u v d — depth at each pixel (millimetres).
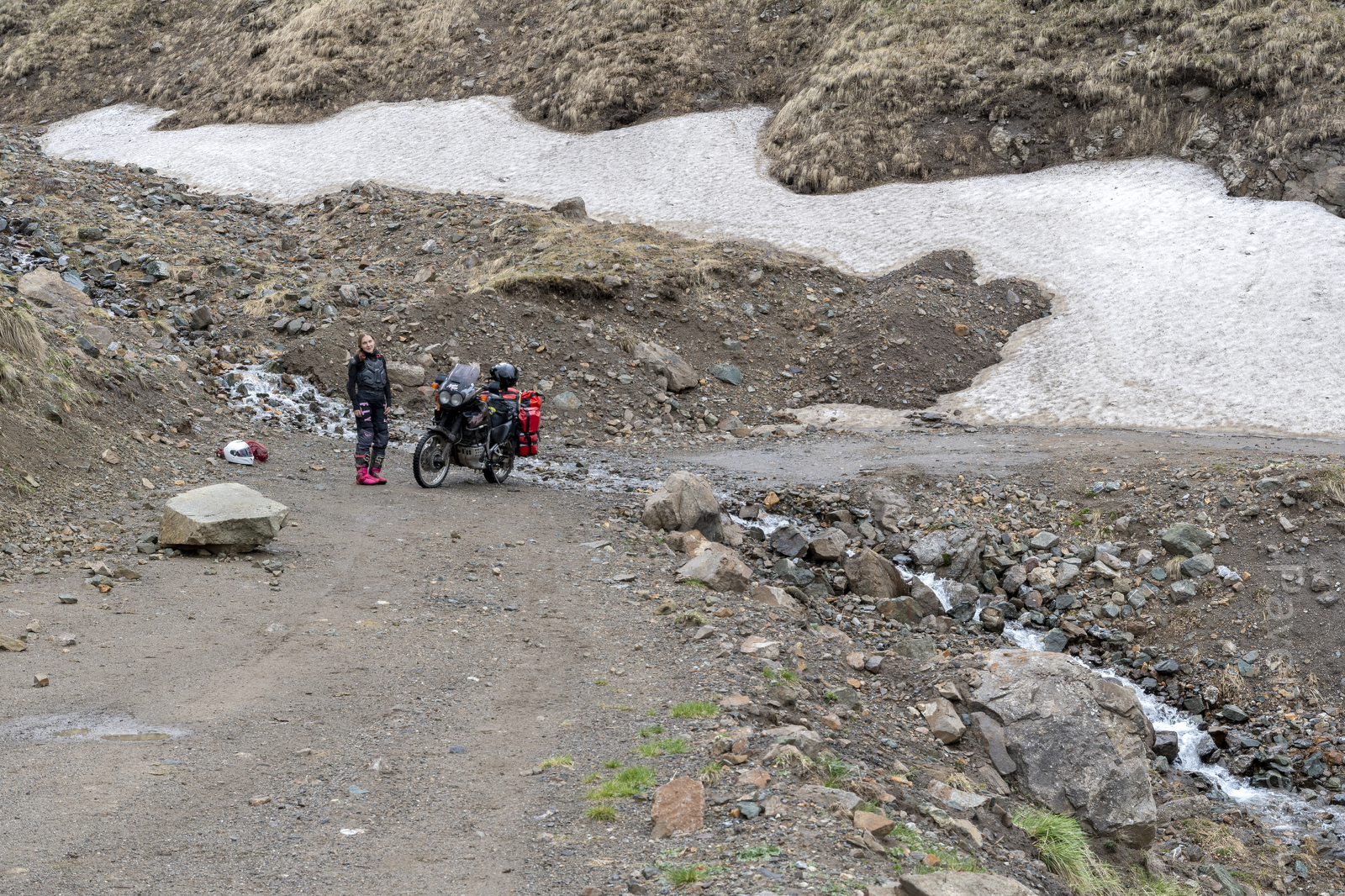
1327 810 8875
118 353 15227
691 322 24094
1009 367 23859
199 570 8844
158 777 4855
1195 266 26719
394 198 32531
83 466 11078
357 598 8508
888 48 38656
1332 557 11320
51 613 7344
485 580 9375
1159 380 22031
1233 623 11070
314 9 48781
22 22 55250
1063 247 28969
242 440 14055
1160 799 8625
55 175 29438
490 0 48969
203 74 48750
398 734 5664
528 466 15672
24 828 4203
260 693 6211
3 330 12016
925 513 13867
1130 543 12734
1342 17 32469
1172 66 33250
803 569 11758
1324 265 25469
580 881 3920
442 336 20391
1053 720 6887
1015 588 12352
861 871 3992
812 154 35375
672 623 8219
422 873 3980
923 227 31125
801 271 27531
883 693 7480
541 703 6332
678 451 18031
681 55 42188
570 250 25844
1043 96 35000
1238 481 13164
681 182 35594
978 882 3711
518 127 40875
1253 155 30172
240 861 4020
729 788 4895
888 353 23703
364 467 13219
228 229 28125
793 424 20609
